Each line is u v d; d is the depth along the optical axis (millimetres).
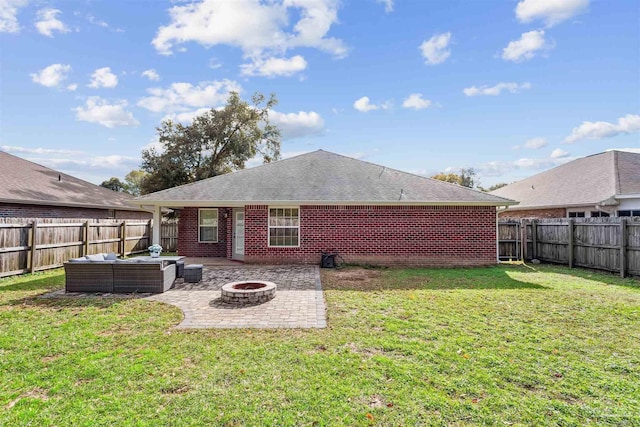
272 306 7461
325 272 11969
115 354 4855
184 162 30734
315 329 5938
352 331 5812
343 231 13656
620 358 4742
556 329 5906
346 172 15773
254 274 11523
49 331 5801
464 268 13008
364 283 10008
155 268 8773
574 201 17688
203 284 9914
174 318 6586
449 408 3514
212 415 3383
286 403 3598
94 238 14695
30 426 3203
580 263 12750
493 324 6164
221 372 4289
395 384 3986
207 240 16594
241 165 33906
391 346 5113
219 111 31797
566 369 4383
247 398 3693
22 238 11406
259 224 13828
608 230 11523
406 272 11984
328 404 3574
